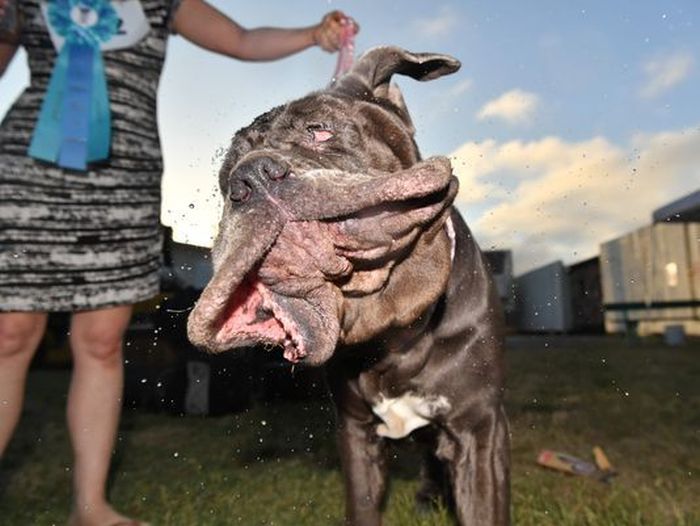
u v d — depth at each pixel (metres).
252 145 0.81
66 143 1.00
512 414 1.98
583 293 5.40
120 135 1.05
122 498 1.35
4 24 1.02
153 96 1.09
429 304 0.73
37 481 1.53
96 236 1.04
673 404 2.01
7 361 1.03
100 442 1.07
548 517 1.14
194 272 1.92
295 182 0.60
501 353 0.95
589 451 1.57
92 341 1.07
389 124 0.83
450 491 1.17
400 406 0.94
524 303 5.47
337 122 0.80
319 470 1.51
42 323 1.05
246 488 1.40
